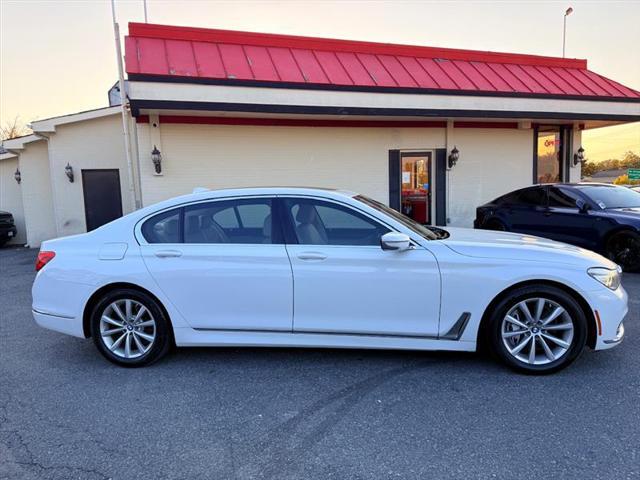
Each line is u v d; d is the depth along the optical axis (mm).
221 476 2504
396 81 10672
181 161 10531
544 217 8508
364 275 3721
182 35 10469
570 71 13086
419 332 3738
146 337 3975
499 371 3777
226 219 3988
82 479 2500
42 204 13578
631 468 2498
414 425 2980
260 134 10930
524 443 2754
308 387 3562
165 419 3121
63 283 3982
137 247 3969
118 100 15859
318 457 2660
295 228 3893
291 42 11180
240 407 3270
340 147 11461
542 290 3611
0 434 2973
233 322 3877
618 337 3672
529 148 12758
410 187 12125
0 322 5527
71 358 4281
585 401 3250
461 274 3658
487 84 11391
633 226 7125
